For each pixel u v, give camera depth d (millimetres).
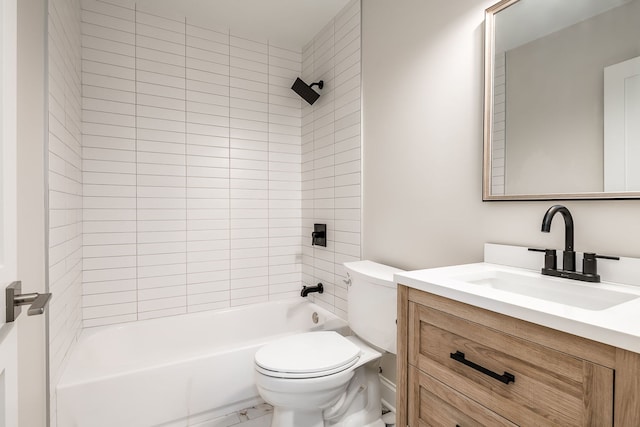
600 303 859
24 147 1023
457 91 1386
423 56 1546
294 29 2373
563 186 1048
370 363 1599
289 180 2600
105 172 1988
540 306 680
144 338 2023
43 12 1175
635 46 894
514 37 1180
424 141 1542
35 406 1098
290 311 2457
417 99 1578
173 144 2188
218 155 2338
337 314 2164
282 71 2572
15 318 650
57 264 1341
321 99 2361
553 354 644
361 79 1953
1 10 605
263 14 2193
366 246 1919
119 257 2029
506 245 1196
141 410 1474
